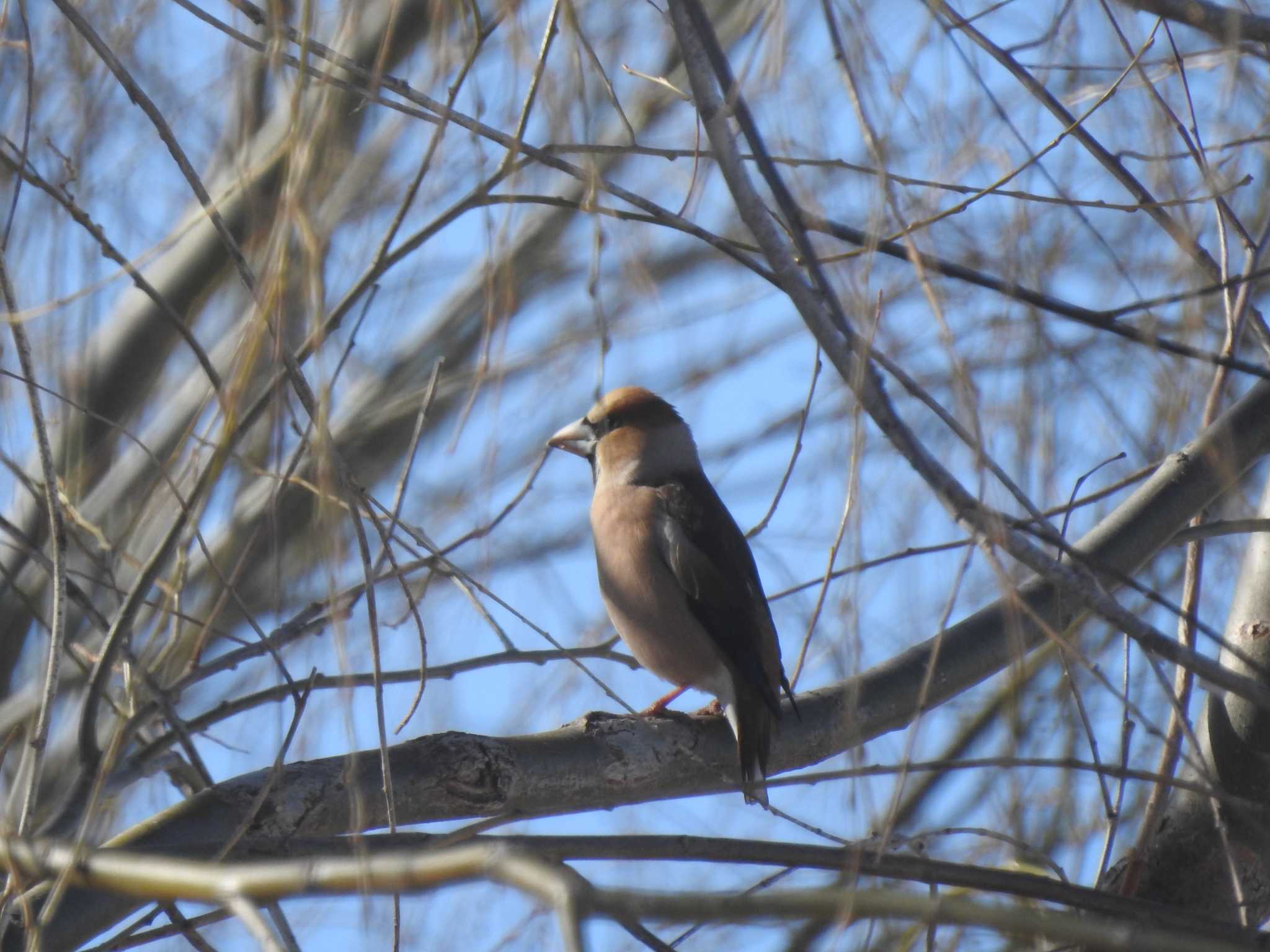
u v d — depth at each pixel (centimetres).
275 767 597
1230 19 621
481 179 679
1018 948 837
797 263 661
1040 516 535
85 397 911
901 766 539
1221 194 694
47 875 517
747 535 763
